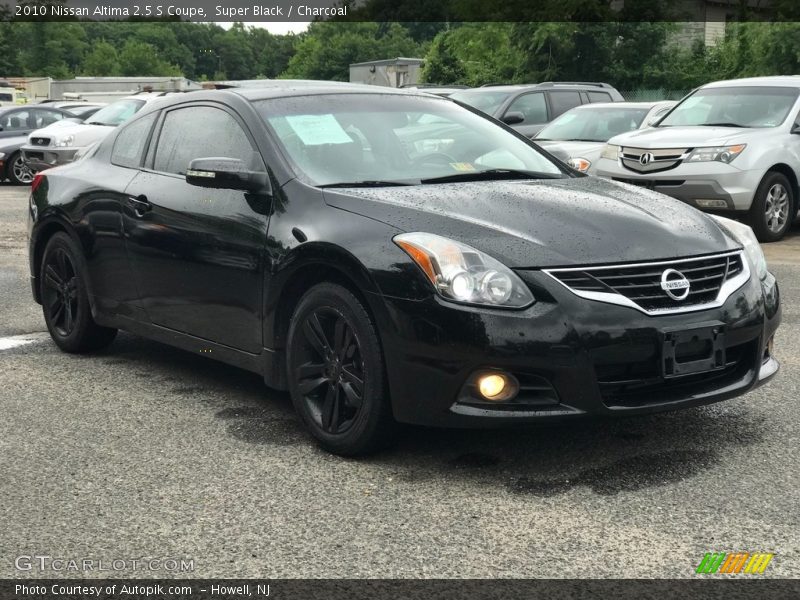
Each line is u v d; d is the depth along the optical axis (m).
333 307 3.89
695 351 3.72
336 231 3.90
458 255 3.60
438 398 3.60
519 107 15.06
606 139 12.68
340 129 4.62
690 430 4.26
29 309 7.00
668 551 3.07
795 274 8.45
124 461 3.91
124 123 5.57
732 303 3.85
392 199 3.99
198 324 4.68
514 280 3.55
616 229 3.82
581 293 3.57
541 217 3.86
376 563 3.00
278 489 3.61
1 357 5.64
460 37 44.88
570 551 3.07
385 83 54.69
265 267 4.19
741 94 11.49
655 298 3.67
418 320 3.60
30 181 19.55
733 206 10.48
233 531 3.24
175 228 4.71
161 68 128.50
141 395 4.86
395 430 3.82
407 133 4.74
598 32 35.47
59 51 102.81
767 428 4.29
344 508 3.43
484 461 3.88
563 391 3.53
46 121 20.28
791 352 5.65
